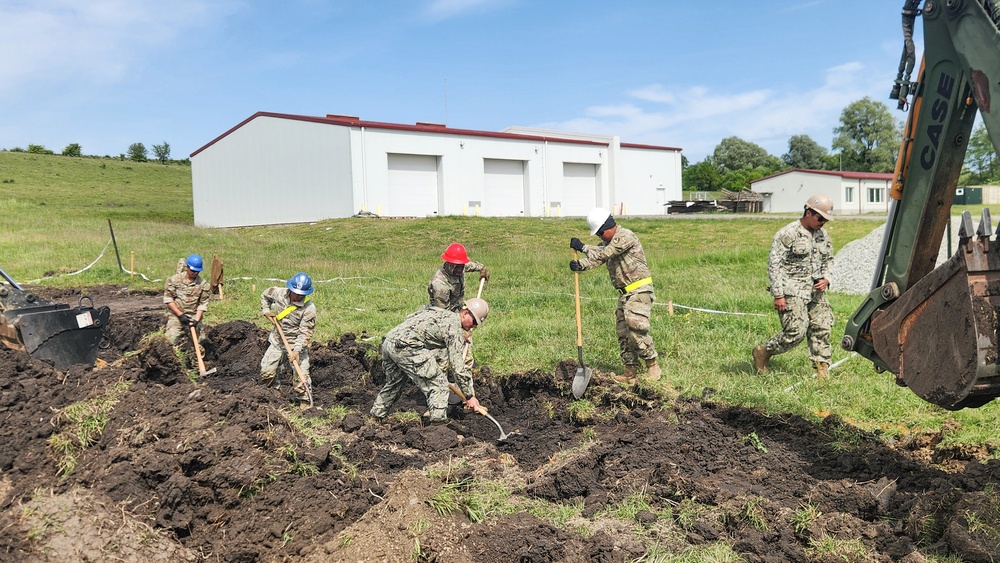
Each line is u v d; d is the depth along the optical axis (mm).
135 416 4902
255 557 4113
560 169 41688
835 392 6586
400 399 7594
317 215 36312
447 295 7156
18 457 4539
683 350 8258
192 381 7535
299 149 37000
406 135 35750
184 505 4316
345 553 3928
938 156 4188
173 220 45094
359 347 8875
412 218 33000
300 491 4383
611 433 6141
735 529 4195
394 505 4285
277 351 7355
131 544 3902
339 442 5699
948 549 3713
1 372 5359
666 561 3879
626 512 4484
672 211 44969
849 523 4074
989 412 5828
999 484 4250
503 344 8750
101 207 49188
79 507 4016
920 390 4184
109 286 15688
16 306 6984
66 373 5594
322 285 14312
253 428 4824
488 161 39375
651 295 7027
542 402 7152
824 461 5145
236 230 32312
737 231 25844
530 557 3879
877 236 14758
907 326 4277
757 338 8703
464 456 5750
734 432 5793
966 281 3783
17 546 3705
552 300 11688
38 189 56469
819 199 6773
